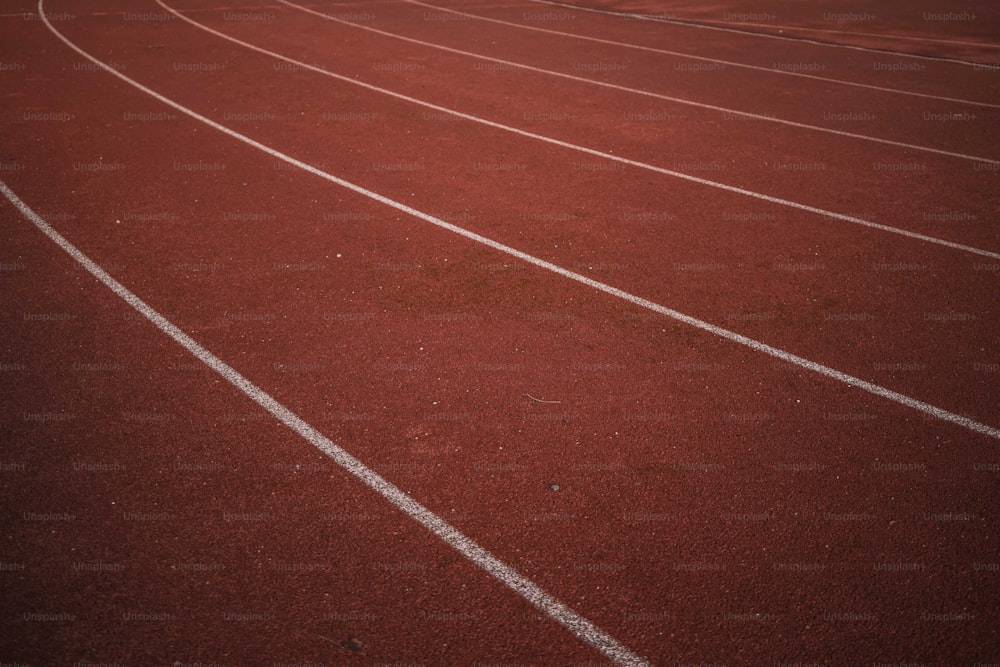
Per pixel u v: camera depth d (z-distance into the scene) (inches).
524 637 134.7
